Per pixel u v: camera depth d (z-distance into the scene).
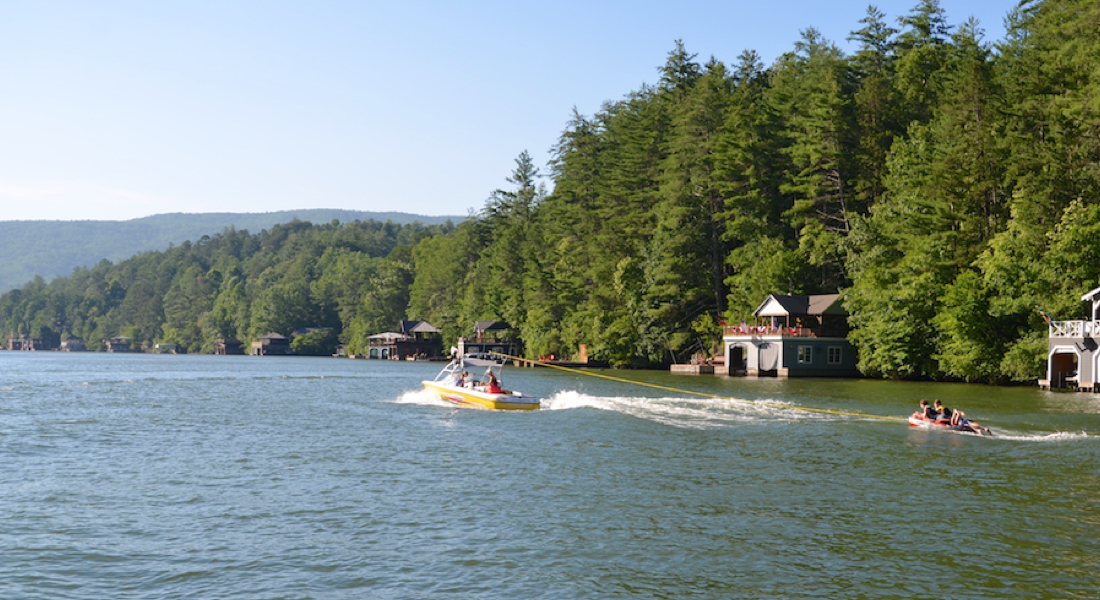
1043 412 38.78
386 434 30.91
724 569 15.01
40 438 29.94
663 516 18.45
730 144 87.69
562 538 16.73
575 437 30.03
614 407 40.56
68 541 16.39
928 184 67.75
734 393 51.53
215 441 29.17
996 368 59.66
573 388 56.94
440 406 42.31
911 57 88.50
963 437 30.27
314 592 13.77
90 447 27.80
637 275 95.12
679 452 26.80
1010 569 15.11
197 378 74.06
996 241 60.12
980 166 65.81
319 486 21.36
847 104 83.00
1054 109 63.50
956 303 61.34
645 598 13.61
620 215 109.69
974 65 71.62
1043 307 56.78
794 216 86.69
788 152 87.56
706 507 19.31
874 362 68.19
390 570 14.81
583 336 102.38
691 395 49.56
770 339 74.94
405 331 161.50
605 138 128.50
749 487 21.50
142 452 26.72
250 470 23.56
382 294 190.38
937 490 21.27
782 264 80.19
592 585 14.16
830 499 20.19
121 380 69.94
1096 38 69.06
